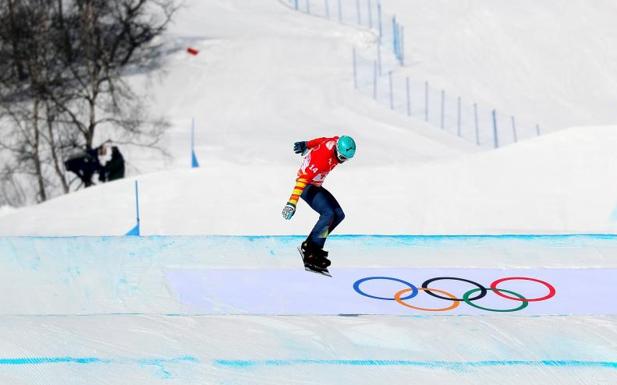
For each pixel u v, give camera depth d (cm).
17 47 12512
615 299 3075
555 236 3928
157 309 2936
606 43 16275
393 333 2578
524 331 2617
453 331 2608
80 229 5819
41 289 3147
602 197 5531
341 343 2495
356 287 3158
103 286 3181
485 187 5838
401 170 6134
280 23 16525
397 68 15300
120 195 6216
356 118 13100
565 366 2361
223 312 2889
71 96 12294
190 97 13838
